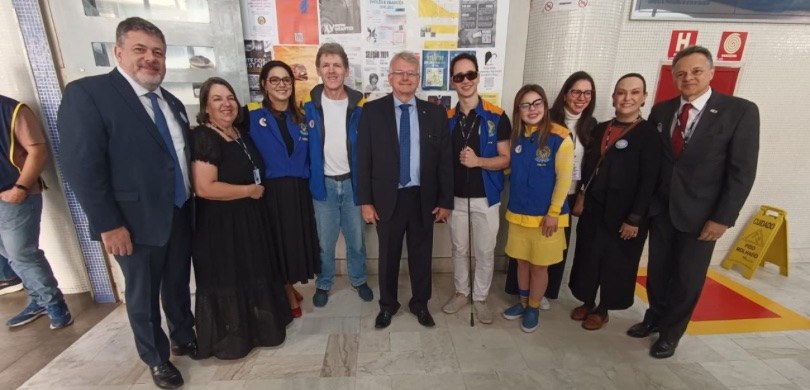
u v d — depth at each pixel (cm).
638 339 200
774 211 278
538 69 239
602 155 191
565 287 259
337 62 190
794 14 244
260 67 235
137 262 150
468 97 195
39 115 211
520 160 191
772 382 169
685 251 174
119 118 136
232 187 167
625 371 176
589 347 193
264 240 185
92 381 170
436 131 188
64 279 245
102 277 232
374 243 272
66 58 206
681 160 167
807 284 263
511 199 200
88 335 204
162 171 147
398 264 206
